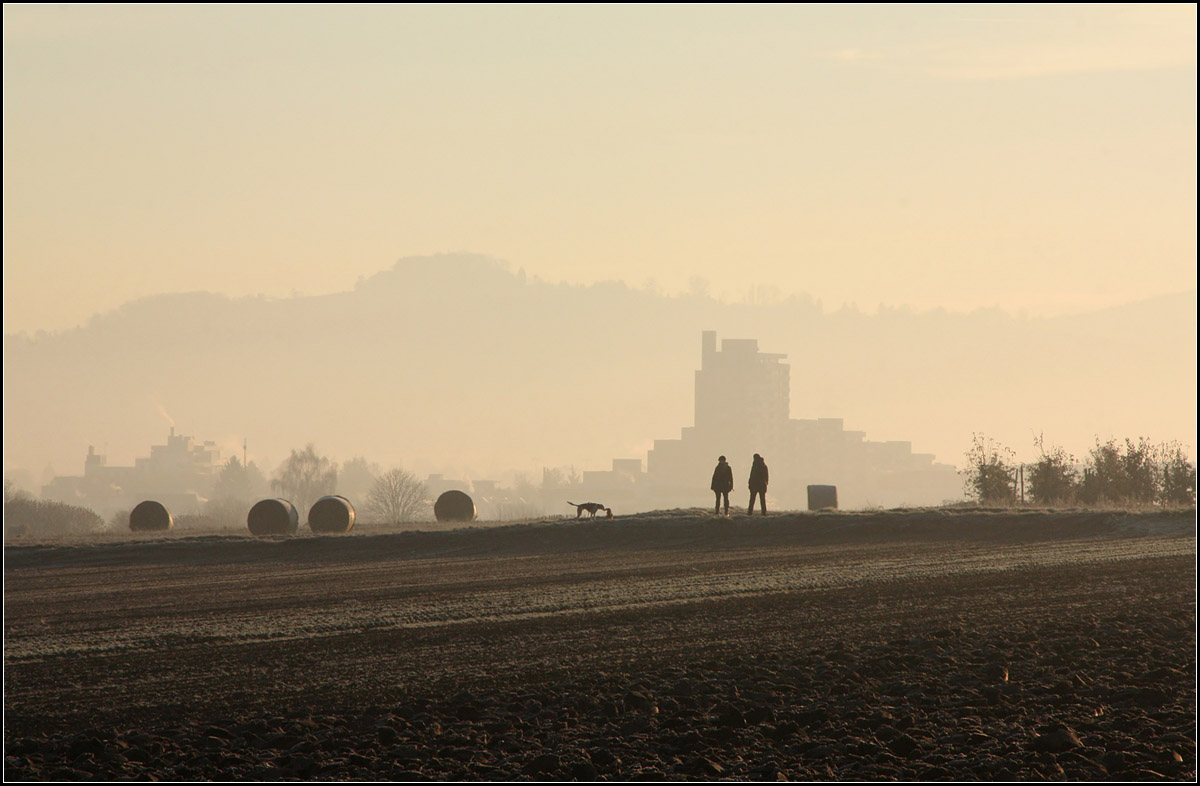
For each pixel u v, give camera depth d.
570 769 41.22
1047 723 45.19
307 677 54.53
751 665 55.44
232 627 67.31
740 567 90.44
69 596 83.69
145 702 50.84
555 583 83.62
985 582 78.00
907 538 109.12
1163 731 43.84
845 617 66.56
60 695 52.19
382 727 46.41
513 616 69.06
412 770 41.56
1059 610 66.81
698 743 44.03
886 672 54.00
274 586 86.69
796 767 41.31
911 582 78.88
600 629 64.50
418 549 113.50
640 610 70.06
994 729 45.03
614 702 49.31
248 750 44.50
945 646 58.41
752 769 41.00
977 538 107.25
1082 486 143.88
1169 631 60.22
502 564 98.31
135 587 88.31
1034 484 147.00
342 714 48.75
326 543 117.62
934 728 45.38
